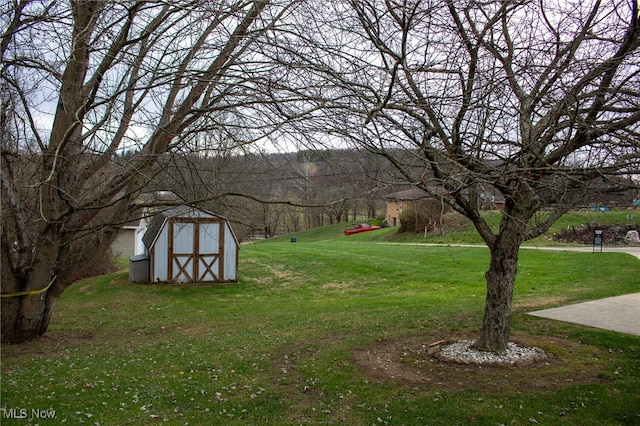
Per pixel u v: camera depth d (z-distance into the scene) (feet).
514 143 17.07
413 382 20.47
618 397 18.31
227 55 19.49
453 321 31.86
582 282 51.34
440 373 21.47
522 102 18.01
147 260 65.36
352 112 15.47
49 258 27.58
